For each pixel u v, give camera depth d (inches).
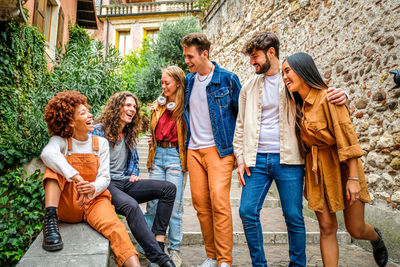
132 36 676.1
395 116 116.4
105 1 696.4
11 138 174.9
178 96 104.3
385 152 120.9
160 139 106.7
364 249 125.4
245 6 280.5
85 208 84.7
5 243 145.5
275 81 87.2
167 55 468.8
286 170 82.4
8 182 152.6
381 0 125.0
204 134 96.7
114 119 99.7
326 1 162.6
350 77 142.8
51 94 180.4
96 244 73.4
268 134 85.6
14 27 195.5
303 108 78.7
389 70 117.3
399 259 110.8
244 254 116.6
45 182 79.3
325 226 78.9
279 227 141.2
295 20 193.8
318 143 78.3
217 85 96.1
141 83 456.1
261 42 84.0
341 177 80.0
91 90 187.6
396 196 114.6
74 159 83.2
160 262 81.7
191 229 133.6
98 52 211.5
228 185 93.0
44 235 72.2
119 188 97.9
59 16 310.0
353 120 140.3
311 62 78.7
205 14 411.2
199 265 102.8
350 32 143.4
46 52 266.1
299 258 80.0
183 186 108.7
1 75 184.4
